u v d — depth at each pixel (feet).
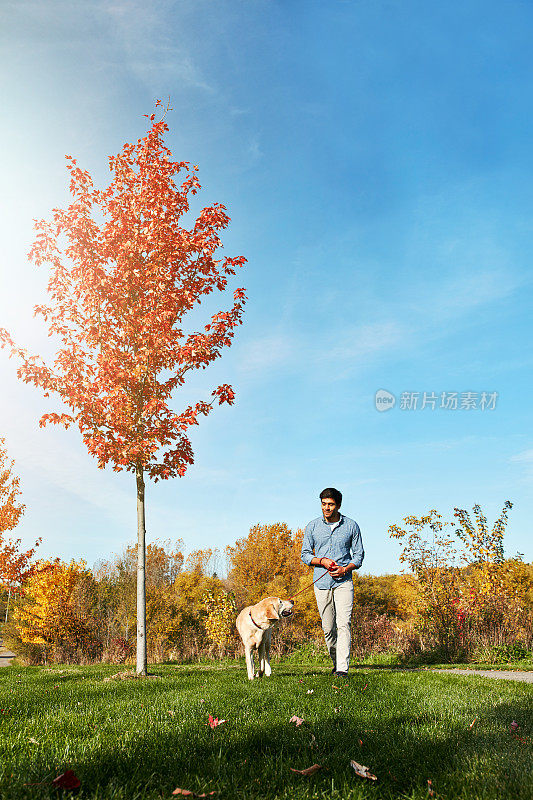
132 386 27.89
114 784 6.55
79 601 70.28
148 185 30.04
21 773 6.91
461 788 6.40
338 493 20.89
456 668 31.48
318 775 7.02
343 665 19.36
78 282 28.71
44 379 27.45
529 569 47.44
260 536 114.42
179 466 28.45
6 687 21.71
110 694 16.06
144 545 27.35
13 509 55.47
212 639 51.03
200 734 9.35
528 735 9.04
